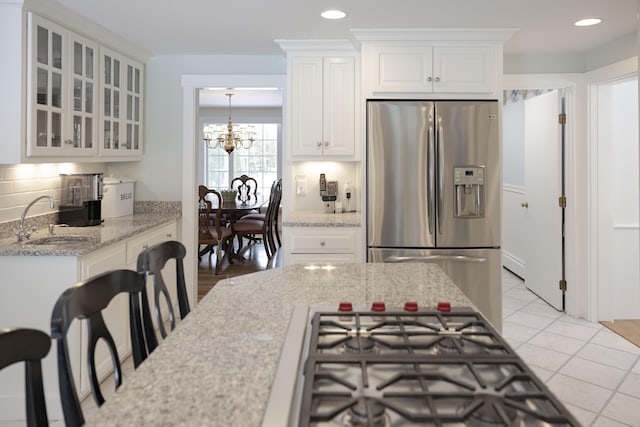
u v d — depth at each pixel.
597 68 4.16
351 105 4.02
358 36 3.62
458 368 1.08
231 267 6.71
